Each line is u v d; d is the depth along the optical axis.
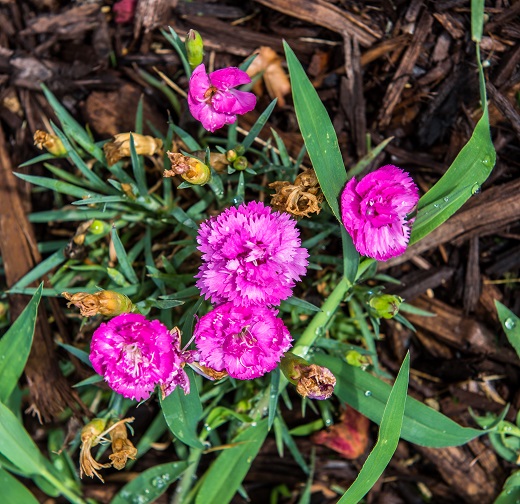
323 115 0.31
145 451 0.39
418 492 0.39
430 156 0.38
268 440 0.39
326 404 0.37
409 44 0.38
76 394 0.37
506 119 0.37
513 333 0.35
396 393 0.30
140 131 0.36
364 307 0.37
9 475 0.35
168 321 0.34
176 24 0.39
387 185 0.30
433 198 0.32
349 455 0.38
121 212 0.37
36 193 0.40
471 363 0.38
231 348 0.28
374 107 0.39
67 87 0.39
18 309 0.38
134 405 0.38
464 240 0.38
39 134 0.34
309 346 0.33
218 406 0.36
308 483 0.37
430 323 0.38
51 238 0.40
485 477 0.38
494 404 0.38
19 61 0.39
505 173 0.37
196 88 0.30
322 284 0.38
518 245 0.38
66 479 0.38
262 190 0.35
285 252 0.29
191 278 0.35
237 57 0.39
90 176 0.36
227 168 0.33
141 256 0.38
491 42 0.37
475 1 0.35
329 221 0.35
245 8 0.39
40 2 0.39
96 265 0.37
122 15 0.39
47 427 0.39
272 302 0.29
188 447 0.37
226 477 0.35
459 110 0.38
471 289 0.38
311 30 0.39
